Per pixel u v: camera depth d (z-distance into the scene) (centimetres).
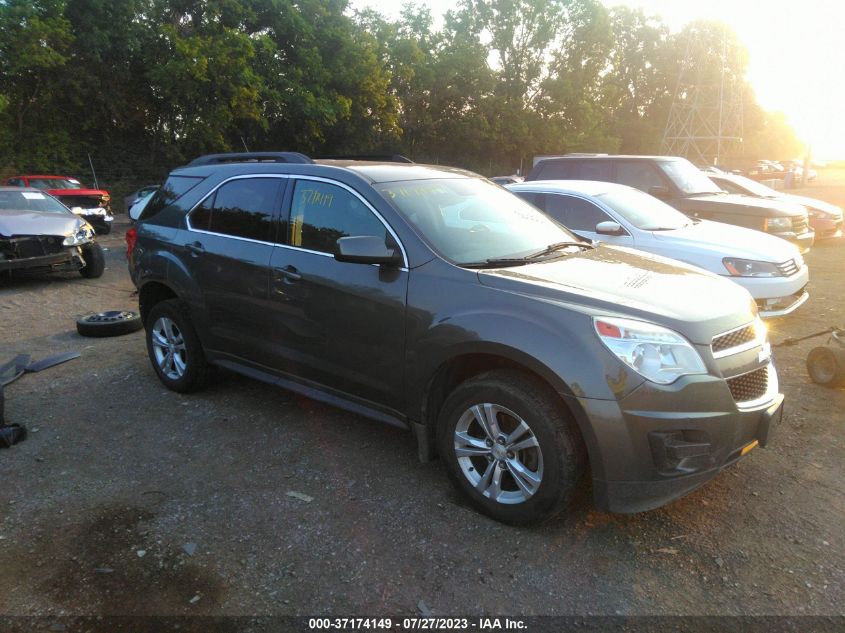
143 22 2591
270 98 2848
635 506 288
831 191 3300
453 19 4500
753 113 7012
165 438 417
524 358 294
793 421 439
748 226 914
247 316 424
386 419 365
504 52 4509
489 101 4091
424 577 279
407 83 3847
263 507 333
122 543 303
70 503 338
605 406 279
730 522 319
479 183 447
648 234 681
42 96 2573
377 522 319
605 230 668
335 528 314
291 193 411
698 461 287
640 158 984
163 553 295
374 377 361
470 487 326
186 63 2467
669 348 286
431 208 380
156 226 499
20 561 290
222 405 471
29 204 1042
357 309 360
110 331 666
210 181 470
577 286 319
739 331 316
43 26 2239
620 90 5962
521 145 4391
